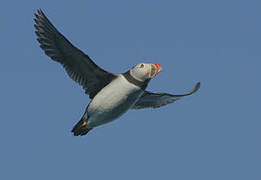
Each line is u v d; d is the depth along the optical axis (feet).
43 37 47.16
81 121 48.62
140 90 46.70
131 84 46.44
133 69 46.88
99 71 47.57
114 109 46.98
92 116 47.52
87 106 47.83
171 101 54.03
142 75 46.34
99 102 46.73
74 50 46.75
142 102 53.98
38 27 46.88
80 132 49.55
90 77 48.34
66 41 46.34
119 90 46.42
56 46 47.29
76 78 48.44
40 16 46.26
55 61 47.80
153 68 46.44
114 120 48.01
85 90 48.83
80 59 47.37
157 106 54.39
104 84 48.29
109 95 46.52
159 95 52.95
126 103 46.93
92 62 47.11
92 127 48.80
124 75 47.09
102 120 47.73
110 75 47.65
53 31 46.37
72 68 48.16
